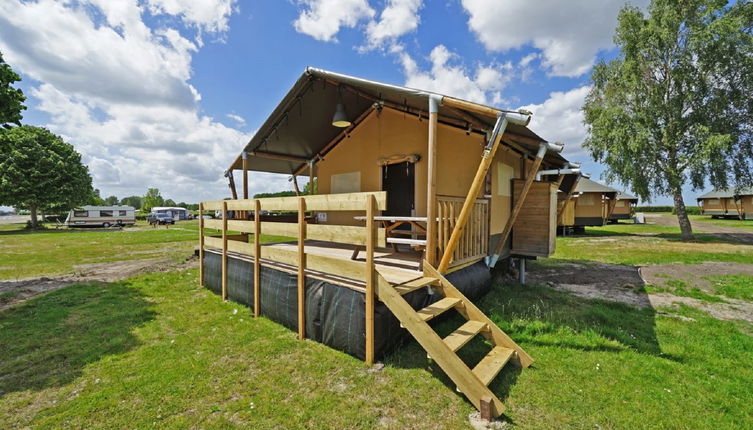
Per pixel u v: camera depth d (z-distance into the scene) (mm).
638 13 13633
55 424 2209
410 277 3496
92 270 8031
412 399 2502
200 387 2676
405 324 2869
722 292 5664
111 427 2180
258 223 4555
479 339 3551
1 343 3547
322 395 2562
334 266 3451
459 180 5328
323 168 7508
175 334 3834
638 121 13438
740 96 11938
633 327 4008
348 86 5094
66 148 28688
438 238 3781
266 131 6207
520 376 2836
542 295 5441
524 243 6031
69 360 3143
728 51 11805
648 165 13477
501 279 6652
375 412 2346
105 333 3828
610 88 14719
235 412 2354
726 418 2260
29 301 5227
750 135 12320
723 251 10406
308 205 3697
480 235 4797
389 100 5215
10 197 24719
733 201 29422
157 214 37344
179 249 12609
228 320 4352
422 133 5633
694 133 12641
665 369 2949
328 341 3471
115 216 32844
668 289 5828
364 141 6551
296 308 3916
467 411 2357
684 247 11484
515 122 3307
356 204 3152
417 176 5668
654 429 2148
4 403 2445
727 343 3490
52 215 36062
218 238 5746
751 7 11758
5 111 6793
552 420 2250
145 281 6684
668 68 13219
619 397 2508
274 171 8375
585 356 3215
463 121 4727
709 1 12141
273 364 3080
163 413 2334
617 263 8672
